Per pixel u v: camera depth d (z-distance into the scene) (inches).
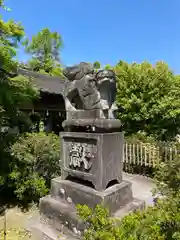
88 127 131.5
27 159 158.6
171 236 71.2
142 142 272.1
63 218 124.9
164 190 135.0
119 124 137.0
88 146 129.1
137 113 320.8
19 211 156.3
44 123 371.2
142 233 64.3
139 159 264.1
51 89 342.3
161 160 240.7
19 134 183.3
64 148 145.3
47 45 805.2
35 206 162.1
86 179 129.6
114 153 131.5
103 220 73.2
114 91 136.5
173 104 312.0
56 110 379.9
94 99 130.6
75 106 148.2
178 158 145.1
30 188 163.5
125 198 133.0
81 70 138.0
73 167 139.0
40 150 167.5
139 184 223.8
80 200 125.8
